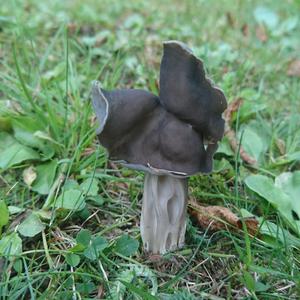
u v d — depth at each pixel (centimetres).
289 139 26
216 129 17
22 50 33
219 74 33
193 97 16
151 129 17
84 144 24
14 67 32
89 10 43
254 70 34
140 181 23
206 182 23
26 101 27
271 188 21
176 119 17
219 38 40
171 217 18
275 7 47
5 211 18
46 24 39
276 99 31
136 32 39
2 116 25
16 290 17
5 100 28
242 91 30
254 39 39
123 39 38
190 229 20
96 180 22
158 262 19
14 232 19
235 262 19
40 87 29
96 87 16
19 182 23
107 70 32
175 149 16
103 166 24
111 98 16
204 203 22
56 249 19
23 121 25
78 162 23
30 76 30
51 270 18
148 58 35
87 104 26
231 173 24
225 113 27
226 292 18
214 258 19
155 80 30
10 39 35
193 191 22
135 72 32
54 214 20
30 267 18
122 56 34
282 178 23
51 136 25
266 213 20
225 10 46
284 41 39
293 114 28
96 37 37
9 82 29
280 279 18
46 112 27
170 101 16
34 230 19
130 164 17
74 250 18
